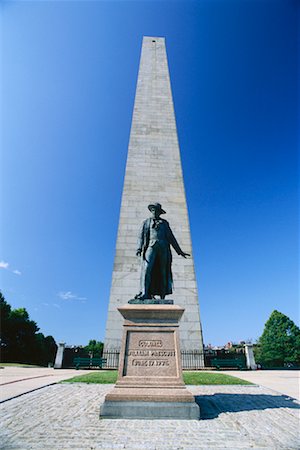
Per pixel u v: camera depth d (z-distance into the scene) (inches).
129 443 180.4
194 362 671.1
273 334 1950.1
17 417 236.5
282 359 1866.4
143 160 937.5
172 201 872.9
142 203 859.4
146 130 1000.9
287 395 334.0
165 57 1220.5
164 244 303.7
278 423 221.3
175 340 259.9
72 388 377.4
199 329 701.9
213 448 173.8
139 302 277.3
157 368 248.4
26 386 385.7
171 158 950.4
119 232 808.3
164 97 1087.0
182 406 231.0
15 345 1972.2
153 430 202.4
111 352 662.5
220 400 305.1
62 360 727.7
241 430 204.8
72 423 218.7
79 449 171.5
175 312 267.6
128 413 228.7
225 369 681.0
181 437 190.2
